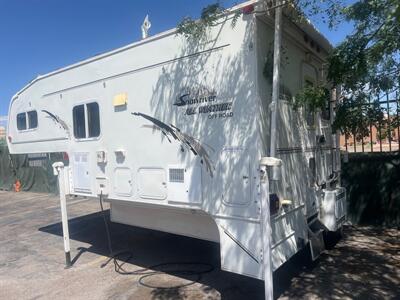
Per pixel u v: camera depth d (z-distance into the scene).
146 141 4.68
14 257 6.20
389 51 3.64
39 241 7.09
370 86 4.09
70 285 4.89
